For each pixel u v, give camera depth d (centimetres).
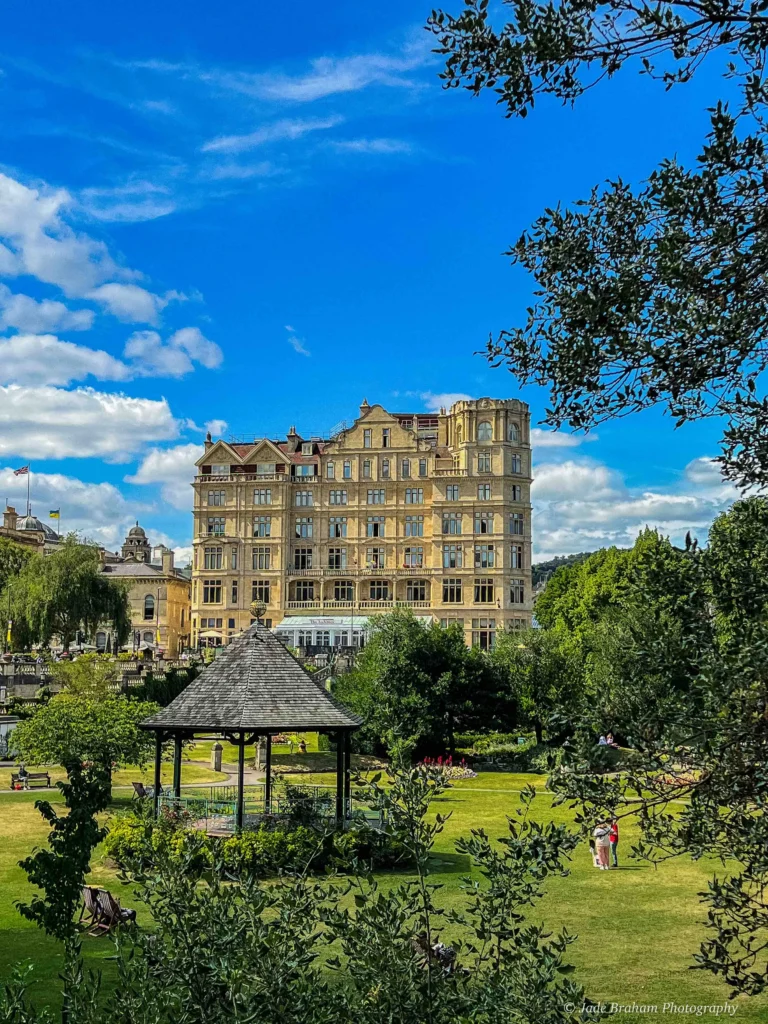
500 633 8194
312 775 5375
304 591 12006
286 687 3303
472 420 11669
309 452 12375
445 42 991
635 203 1052
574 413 1098
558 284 1091
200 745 6644
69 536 8856
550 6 950
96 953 2156
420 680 6275
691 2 891
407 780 1109
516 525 11669
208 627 12031
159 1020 1027
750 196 967
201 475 12325
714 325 951
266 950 1030
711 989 2006
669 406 1097
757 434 1077
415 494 11912
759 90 950
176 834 2964
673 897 2814
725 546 1065
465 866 3081
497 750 6188
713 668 959
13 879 2909
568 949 2302
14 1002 1107
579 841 1017
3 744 5638
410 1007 980
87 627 8819
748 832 966
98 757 3703
